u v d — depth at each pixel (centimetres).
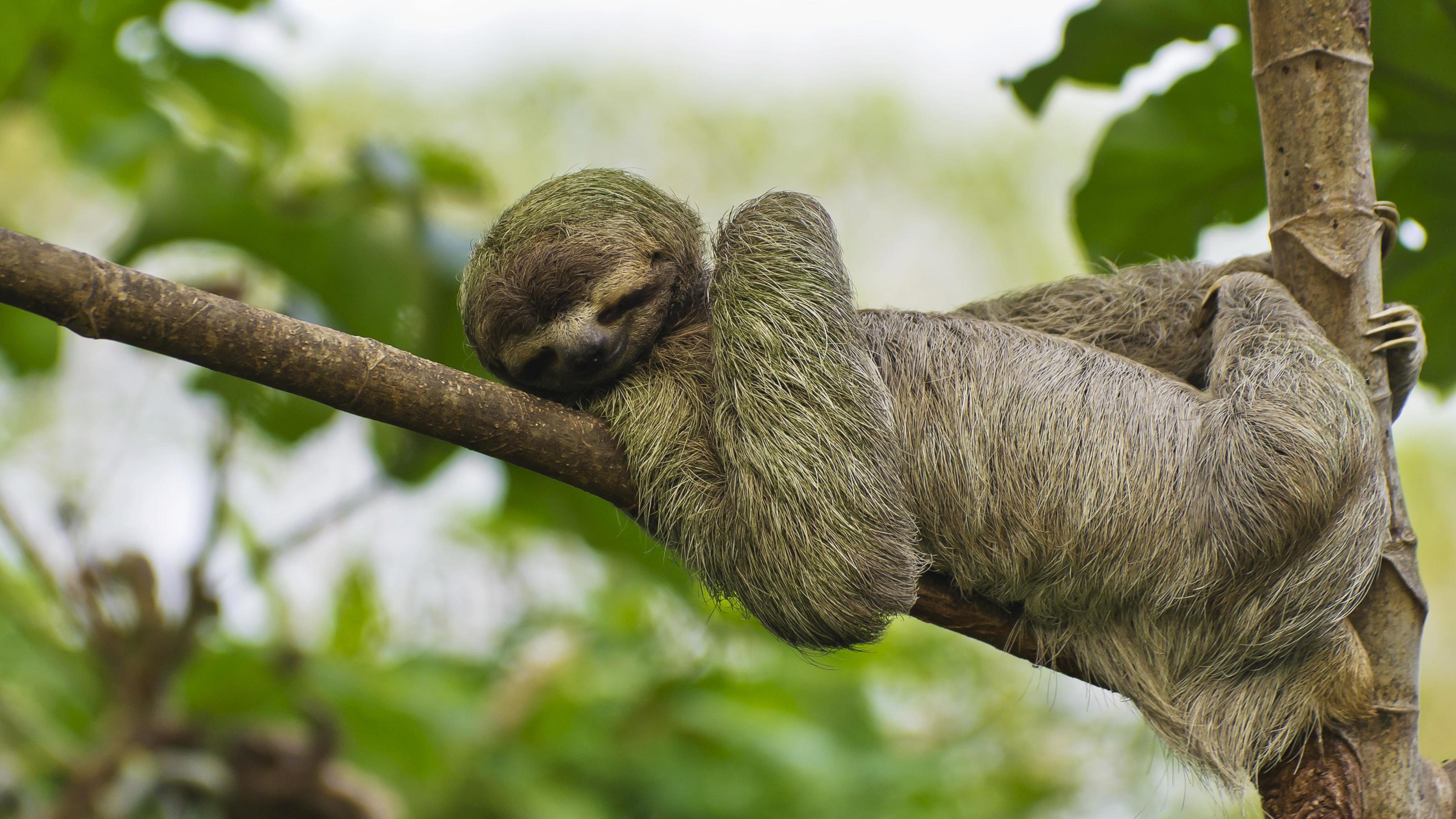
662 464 688
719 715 1219
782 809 1175
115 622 973
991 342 716
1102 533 666
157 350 552
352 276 1059
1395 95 838
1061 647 685
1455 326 910
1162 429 673
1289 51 657
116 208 1759
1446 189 870
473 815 1148
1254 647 648
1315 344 649
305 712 977
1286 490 627
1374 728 646
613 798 1199
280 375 569
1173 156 913
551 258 697
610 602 1481
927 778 1255
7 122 1234
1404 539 650
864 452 645
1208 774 660
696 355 726
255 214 1033
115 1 1146
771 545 646
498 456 639
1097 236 952
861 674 1430
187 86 1230
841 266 691
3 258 526
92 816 927
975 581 684
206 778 949
